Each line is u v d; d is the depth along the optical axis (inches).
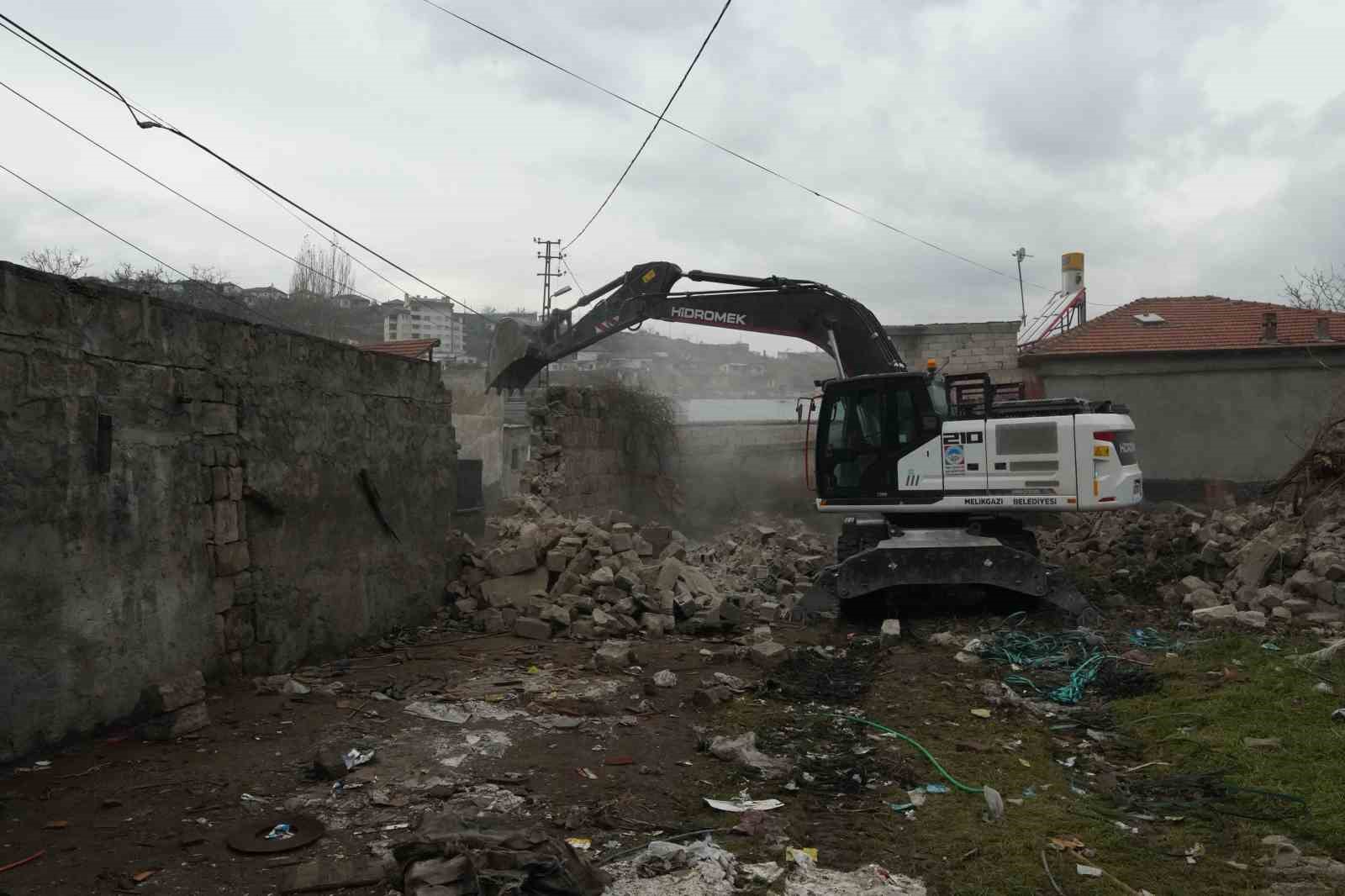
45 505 222.1
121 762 216.2
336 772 208.7
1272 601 385.7
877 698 291.6
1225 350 759.7
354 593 360.8
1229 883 164.2
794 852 172.2
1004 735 254.5
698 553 591.5
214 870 161.3
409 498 410.3
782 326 609.9
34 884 153.9
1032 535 468.1
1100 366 799.7
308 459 331.9
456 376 1290.6
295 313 1584.6
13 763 211.5
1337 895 156.9
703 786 210.7
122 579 245.8
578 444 688.4
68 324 230.8
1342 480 492.4
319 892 152.4
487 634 394.9
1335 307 961.5
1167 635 367.2
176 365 269.0
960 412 482.3
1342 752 222.7
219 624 285.1
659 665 335.6
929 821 191.8
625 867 163.8
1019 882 162.7
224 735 238.1
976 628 393.1
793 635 397.1
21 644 214.8
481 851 153.8
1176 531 547.2
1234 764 222.7
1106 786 215.3
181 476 269.9
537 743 238.4
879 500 471.5
